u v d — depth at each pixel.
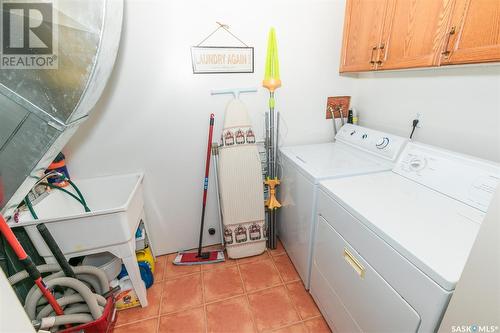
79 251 1.36
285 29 1.76
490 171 1.06
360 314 1.10
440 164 1.26
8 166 0.96
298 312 1.56
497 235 0.49
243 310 1.58
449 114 1.37
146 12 1.50
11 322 0.62
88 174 1.74
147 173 1.84
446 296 0.69
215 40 1.65
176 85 1.69
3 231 0.97
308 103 2.01
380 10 1.40
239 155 1.83
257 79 1.82
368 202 1.12
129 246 1.43
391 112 1.76
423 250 0.80
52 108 0.96
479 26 0.92
